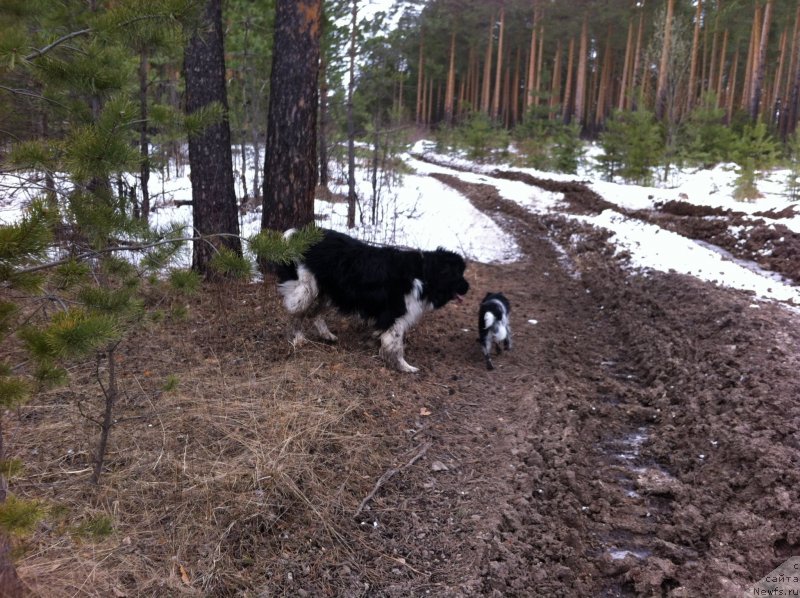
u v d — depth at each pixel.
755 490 4.10
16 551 2.50
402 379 5.94
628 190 17.08
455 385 6.03
